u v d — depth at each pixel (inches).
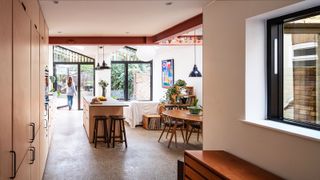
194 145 256.5
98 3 161.5
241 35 120.5
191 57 372.8
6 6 67.2
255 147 112.2
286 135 95.8
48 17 197.8
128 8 174.1
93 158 211.8
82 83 495.5
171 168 189.8
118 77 483.5
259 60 118.4
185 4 161.5
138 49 352.8
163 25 233.5
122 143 261.9
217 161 116.6
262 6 107.0
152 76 481.1
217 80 142.9
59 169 185.5
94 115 267.0
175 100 343.0
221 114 138.9
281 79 115.2
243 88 119.4
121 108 273.6
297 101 108.3
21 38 87.3
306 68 104.2
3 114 63.7
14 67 76.2
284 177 96.9
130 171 183.0
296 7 97.0
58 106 498.0
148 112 354.3
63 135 293.9
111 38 302.8
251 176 99.0
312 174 85.4
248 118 118.1
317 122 100.0
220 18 139.8
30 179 106.3
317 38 99.4
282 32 114.8
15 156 73.9
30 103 106.0
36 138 127.7
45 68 198.5
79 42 301.1
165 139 281.6
